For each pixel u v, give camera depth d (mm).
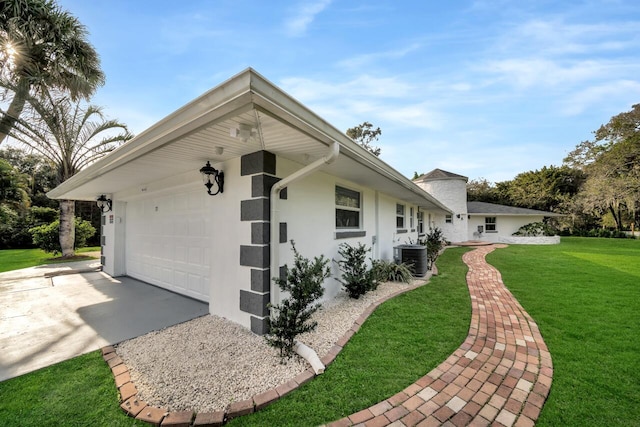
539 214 18719
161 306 4449
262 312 3283
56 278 6781
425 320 3896
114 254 7020
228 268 3768
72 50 7516
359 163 3932
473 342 3205
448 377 2504
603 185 19547
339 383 2398
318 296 2871
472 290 5621
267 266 3361
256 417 2004
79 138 9953
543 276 7074
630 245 15438
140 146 3021
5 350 2965
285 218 3773
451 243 17203
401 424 1947
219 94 1922
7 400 2172
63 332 3426
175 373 2494
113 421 1962
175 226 5344
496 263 9297
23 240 14984
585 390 2340
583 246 15000
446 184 18250
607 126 20984
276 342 2660
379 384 2387
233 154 3480
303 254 4168
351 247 5395
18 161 17297
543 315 4133
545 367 2688
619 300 4938
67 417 1992
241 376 2451
